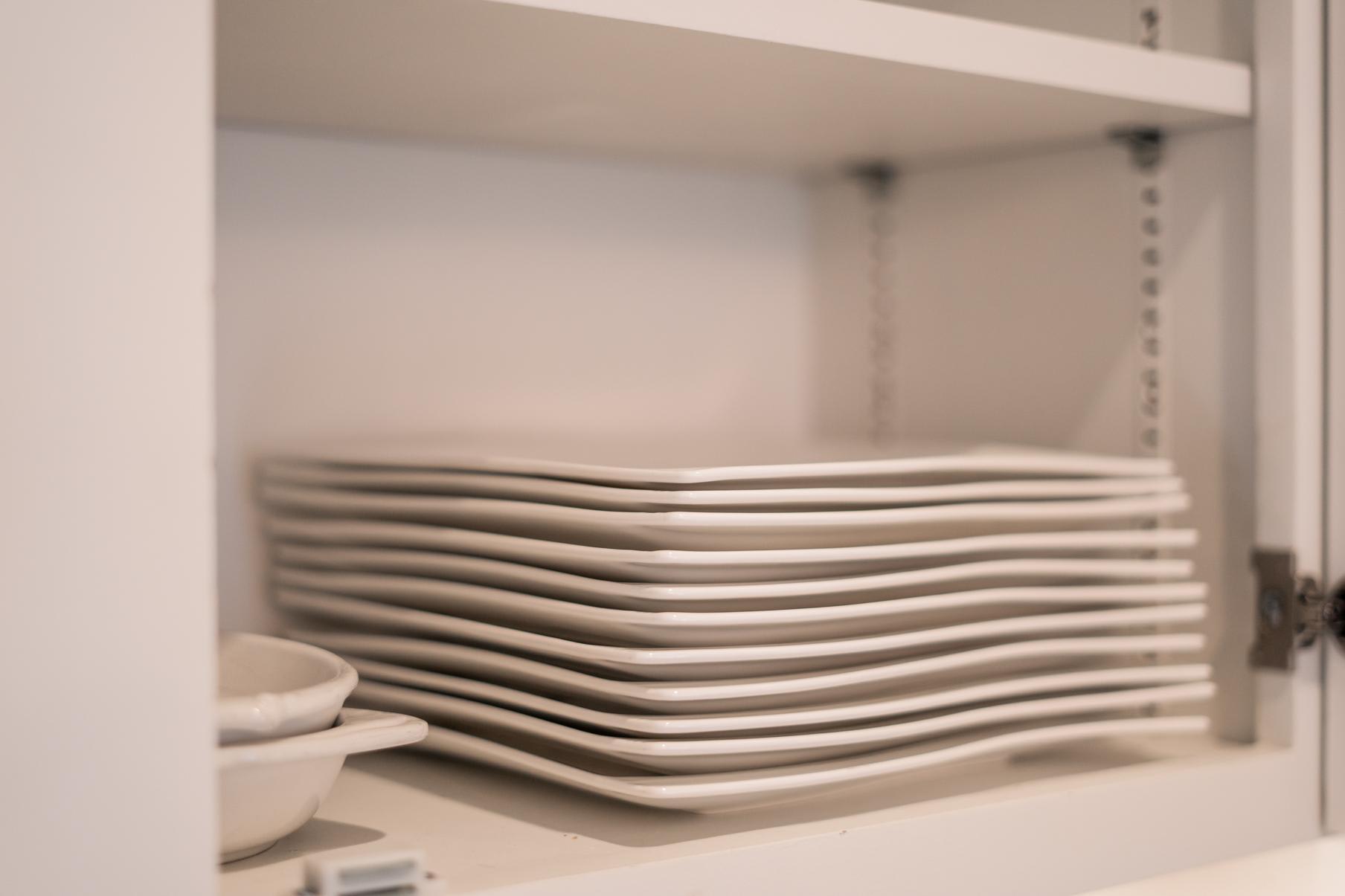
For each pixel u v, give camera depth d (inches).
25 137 15.9
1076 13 35.3
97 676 16.2
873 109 30.5
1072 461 27.7
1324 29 30.9
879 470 24.3
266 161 33.5
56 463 16.0
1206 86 30.2
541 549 23.9
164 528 16.6
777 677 23.5
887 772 24.1
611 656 22.2
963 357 39.4
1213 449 32.5
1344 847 31.5
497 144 35.8
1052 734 26.7
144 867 16.4
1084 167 35.8
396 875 18.8
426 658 27.7
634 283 39.8
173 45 16.7
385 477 29.0
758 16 23.5
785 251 43.1
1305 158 30.5
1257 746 31.0
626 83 27.7
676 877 21.1
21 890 15.7
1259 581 30.9
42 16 16.0
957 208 39.6
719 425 41.6
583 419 38.8
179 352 16.7
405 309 35.7
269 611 33.5
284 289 33.8
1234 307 32.0
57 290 16.1
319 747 19.4
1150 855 27.4
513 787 26.3
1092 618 27.5
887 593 25.5
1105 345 35.2
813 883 22.5
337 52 25.2
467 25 23.0
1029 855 25.4
